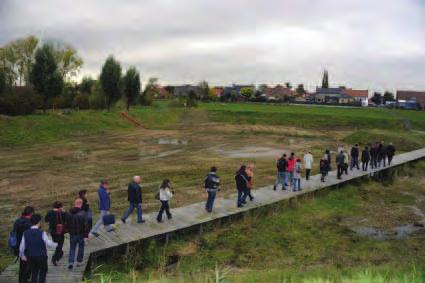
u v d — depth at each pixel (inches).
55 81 1967.3
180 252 512.4
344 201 794.2
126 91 2672.2
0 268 430.0
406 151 1638.8
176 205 706.8
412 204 800.3
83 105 2645.2
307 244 557.9
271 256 510.9
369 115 2839.6
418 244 569.0
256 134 2079.2
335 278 338.3
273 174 1033.5
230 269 461.1
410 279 281.3
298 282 344.2
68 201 738.2
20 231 363.3
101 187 510.0
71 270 406.9
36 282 340.5
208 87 5044.3
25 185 860.0
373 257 512.7
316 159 1315.2
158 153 1371.8
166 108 3292.3
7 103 1704.0
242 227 611.8
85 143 1552.7
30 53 2785.4
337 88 5285.4
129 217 608.7
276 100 4707.2
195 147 1552.7
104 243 480.4
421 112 3307.1
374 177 1019.3
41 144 1473.9
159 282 380.5
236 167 1124.5
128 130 2090.3
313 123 2532.0
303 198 769.6
